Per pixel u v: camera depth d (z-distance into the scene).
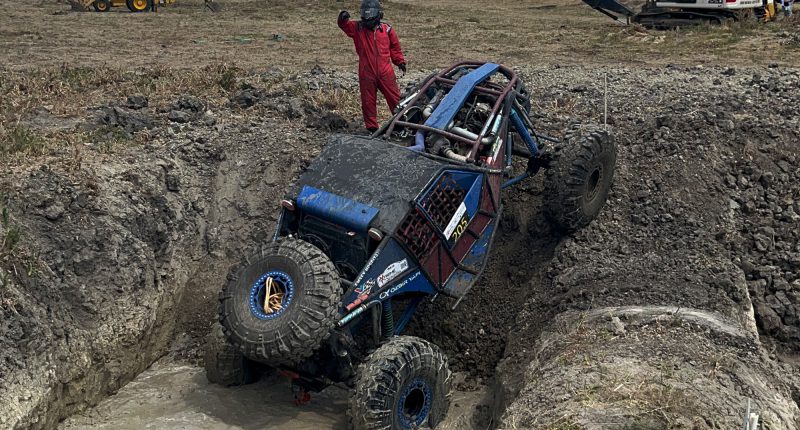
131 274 8.34
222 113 11.70
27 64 17.05
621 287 7.98
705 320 7.11
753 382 6.25
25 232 7.79
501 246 9.43
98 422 7.43
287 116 11.64
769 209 9.61
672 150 10.09
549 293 8.38
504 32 23.34
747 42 19.12
